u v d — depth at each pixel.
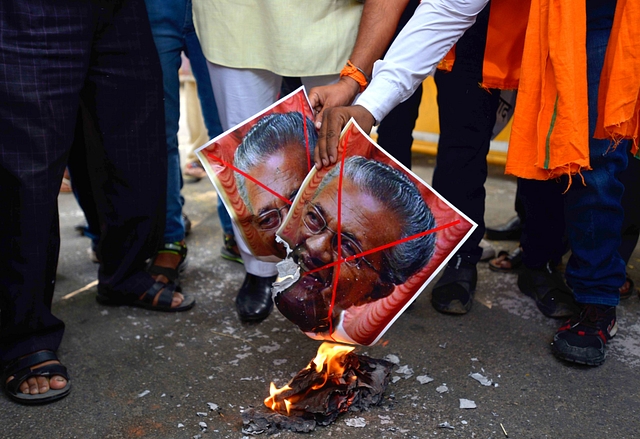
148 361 1.93
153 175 2.11
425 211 1.32
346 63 1.79
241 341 2.05
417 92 2.27
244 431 1.55
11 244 1.73
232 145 1.48
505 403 1.67
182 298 2.31
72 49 1.74
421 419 1.60
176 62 2.34
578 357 1.83
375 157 1.35
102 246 2.20
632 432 1.54
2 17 1.62
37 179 1.71
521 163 1.71
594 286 1.87
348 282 1.38
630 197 2.14
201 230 3.18
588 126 1.68
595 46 1.67
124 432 1.58
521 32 1.85
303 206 1.40
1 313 1.79
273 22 1.78
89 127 2.02
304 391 1.61
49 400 1.71
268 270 2.19
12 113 1.66
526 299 2.33
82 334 2.11
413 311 2.24
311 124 1.54
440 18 1.49
